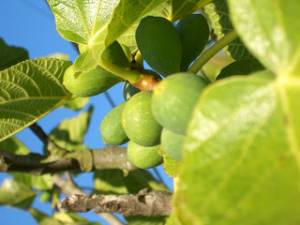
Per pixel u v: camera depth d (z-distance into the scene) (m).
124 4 0.35
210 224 0.24
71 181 0.69
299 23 0.25
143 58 0.38
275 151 0.24
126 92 0.41
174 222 0.37
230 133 0.25
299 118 0.24
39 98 0.46
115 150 0.54
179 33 0.39
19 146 0.74
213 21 0.51
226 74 0.38
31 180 0.76
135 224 0.54
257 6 0.26
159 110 0.32
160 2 0.36
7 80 0.44
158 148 0.40
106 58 0.39
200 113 0.25
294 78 0.24
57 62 0.44
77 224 0.70
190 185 0.25
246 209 0.24
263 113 0.25
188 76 0.32
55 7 0.42
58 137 0.77
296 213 0.23
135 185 0.65
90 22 0.41
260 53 0.25
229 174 0.25
